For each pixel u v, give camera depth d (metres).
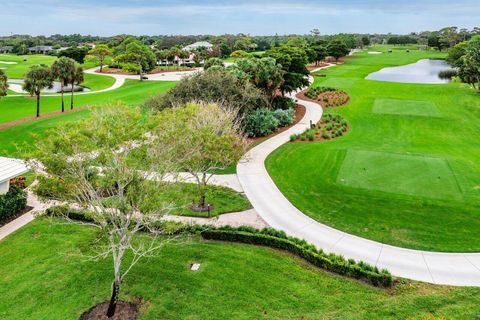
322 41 115.56
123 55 95.00
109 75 94.31
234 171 28.14
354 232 19.48
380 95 56.88
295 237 18.59
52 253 17.53
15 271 16.22
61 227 19.98
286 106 47.03
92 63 126.31
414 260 16.95
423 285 15.17
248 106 35.22
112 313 13.41
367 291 14.81
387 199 22.95
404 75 88.50
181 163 17.91
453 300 14.22
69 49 117.81
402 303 14.06
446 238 18.70
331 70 89.94
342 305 14.02
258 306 13.98
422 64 118.69
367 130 40.38
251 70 42.25
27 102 59.72
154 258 16.98
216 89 33.66
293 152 32.25
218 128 21.58
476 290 14.80
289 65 48.50
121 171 12.32
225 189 24.69
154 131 14.64
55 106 55.84
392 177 26.31
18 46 176.12
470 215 20.83
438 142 36.12
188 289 14.91
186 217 21.08
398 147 34.06
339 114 46.94
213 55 133.12
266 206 22.45
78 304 14.13
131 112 15.16
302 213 21.61
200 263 16.67
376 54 150.00
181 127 15.70
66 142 11.85
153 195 12.80
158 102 33.28
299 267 16.36
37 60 122.06
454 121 43.28
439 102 52.22
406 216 20.92
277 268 16.27
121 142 12.70
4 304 14.20
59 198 13.13
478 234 18.98
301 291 14.80
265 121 37.22
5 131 38.09
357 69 93.56
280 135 37.97
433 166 28.39
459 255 17.31
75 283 15.35
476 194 23.39
